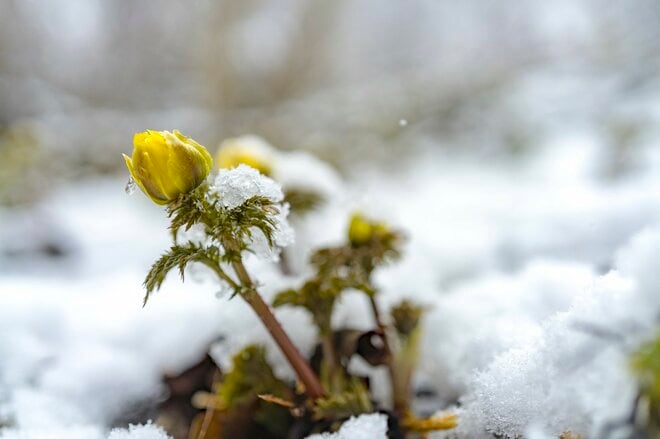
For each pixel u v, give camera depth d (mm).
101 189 1196
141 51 1946
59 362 366
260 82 1868
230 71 1745
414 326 302
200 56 1789
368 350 300
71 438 286
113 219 911
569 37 1682
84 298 472
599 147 890
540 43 1756
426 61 2104
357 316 340
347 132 1455
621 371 183
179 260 246
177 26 1893
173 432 333
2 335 383
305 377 280
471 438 264
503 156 1176
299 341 312
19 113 1704
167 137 240
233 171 250
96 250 716
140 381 357
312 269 330
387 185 1072
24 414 317
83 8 1951
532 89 1396
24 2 1848
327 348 290
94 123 1580
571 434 208
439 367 312
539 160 996
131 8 1937
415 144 1389
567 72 1445
